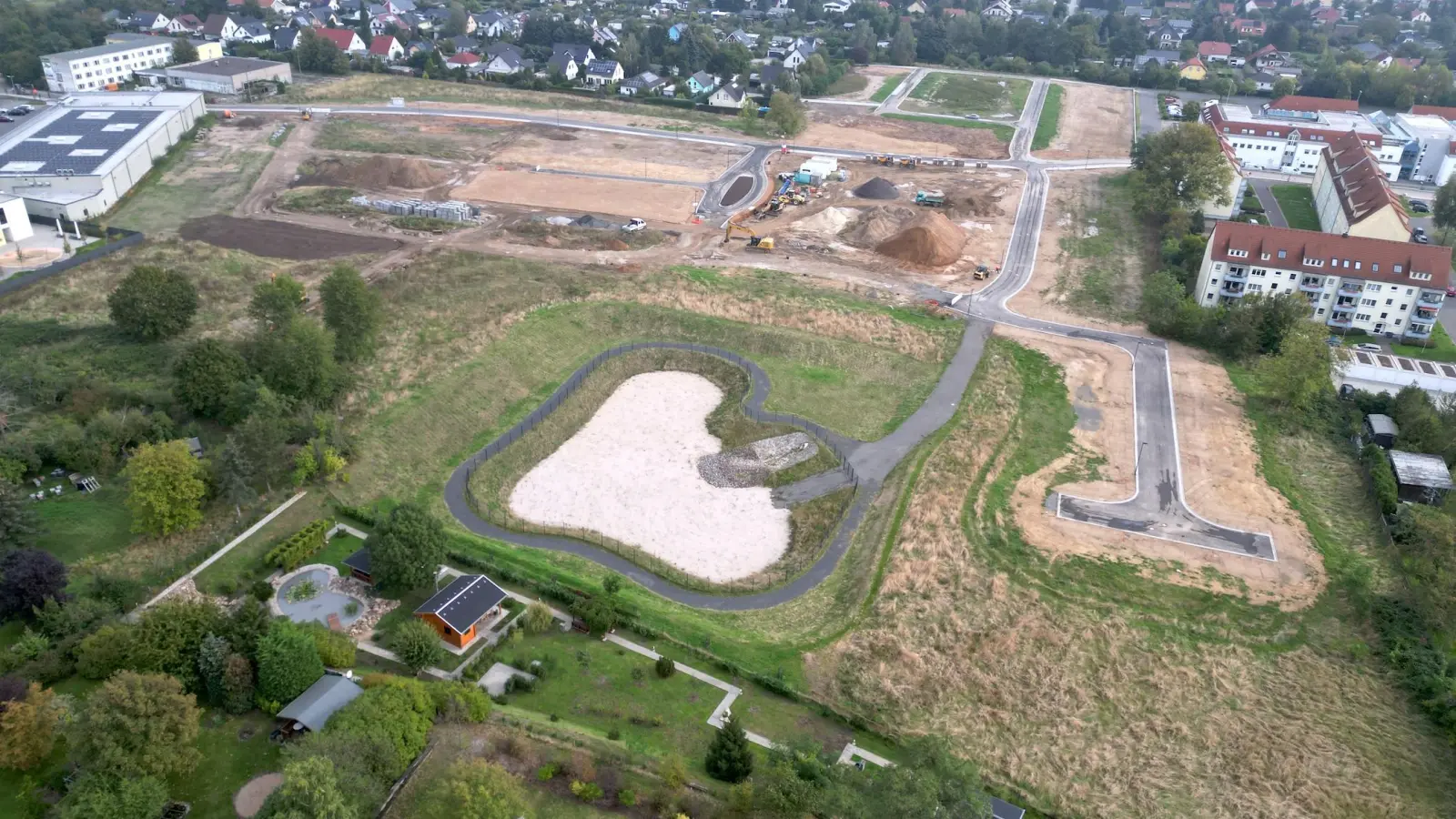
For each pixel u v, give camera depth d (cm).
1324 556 8488
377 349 11050
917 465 9700
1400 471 9506
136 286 10512
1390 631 7519
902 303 13325
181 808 5128
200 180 16862
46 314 11244
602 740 6056
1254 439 10356
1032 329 12800
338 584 7488
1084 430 10456
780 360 11919
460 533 8488
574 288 13150
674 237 15462
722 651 7200
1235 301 13238
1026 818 5906
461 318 12012
